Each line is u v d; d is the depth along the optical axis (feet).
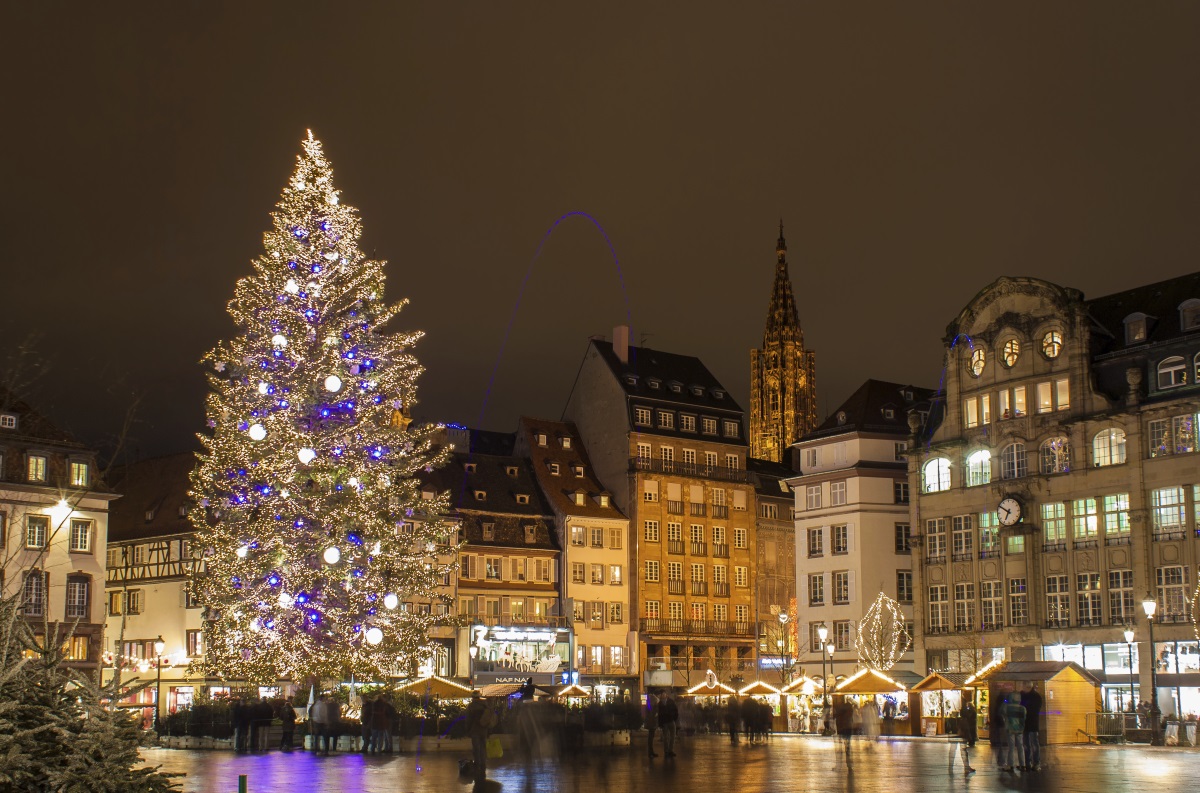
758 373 616.80
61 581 229.86
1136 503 221.25
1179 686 212.23
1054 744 172.76
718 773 113.19
